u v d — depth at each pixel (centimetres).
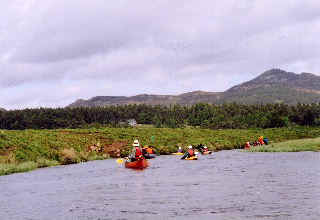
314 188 2077
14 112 19000
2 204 1936
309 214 1518
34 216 1659
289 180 2400
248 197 1900
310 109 15725
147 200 1922
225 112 18750
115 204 1855
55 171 3488
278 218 1477
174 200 1897
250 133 9888
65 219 1596
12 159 3900
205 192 2088
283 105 17900
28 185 2592
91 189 2325
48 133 6078
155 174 2991
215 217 1533
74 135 6412
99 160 4841
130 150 5791
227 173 2902
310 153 4762
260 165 3403
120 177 2862
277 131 10794
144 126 19750
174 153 5741
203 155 5169
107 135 6969
